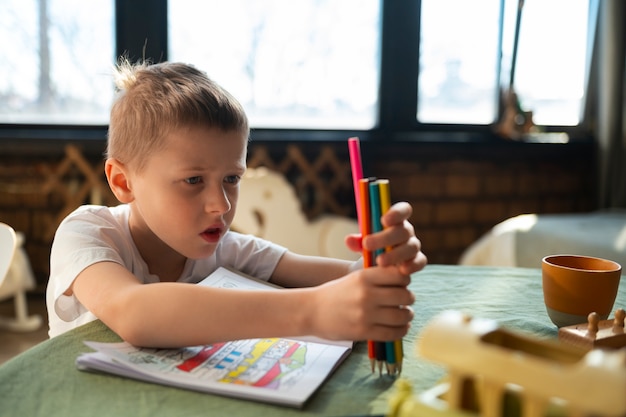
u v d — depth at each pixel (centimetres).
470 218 305
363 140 283
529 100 315
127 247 89
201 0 271
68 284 75
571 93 317
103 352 63
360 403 56
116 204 264
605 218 229
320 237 205
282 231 201
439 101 304
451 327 41
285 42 284
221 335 63
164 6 265
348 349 68
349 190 290
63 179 264
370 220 60
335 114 295
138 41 263
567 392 34
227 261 98
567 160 313
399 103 296
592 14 310
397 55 292
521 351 44
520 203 310
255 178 199
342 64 291
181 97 78
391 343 61
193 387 58
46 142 253
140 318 65
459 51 301
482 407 40
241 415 53
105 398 56
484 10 300
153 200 80
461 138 296
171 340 64
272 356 66
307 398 56
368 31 291
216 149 77
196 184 78
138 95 82
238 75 281
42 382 59
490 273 107
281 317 62
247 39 279
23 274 227
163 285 67
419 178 297
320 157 283
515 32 297
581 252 186
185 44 272
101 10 263
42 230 264
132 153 81
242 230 196
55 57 263
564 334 68
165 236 81
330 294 61
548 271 78
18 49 260
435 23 296
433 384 60
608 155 300
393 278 59
